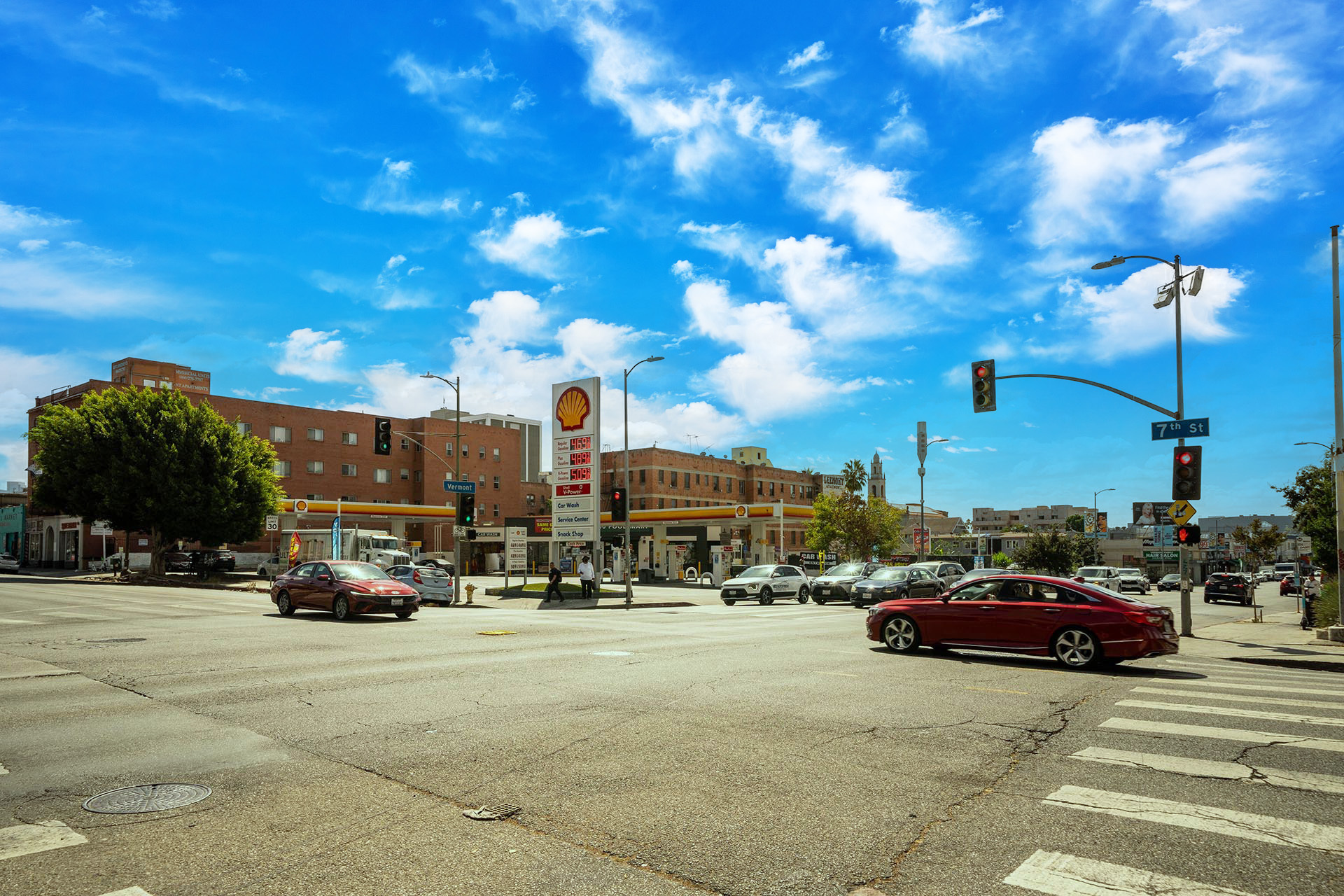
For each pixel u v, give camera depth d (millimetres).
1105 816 5332
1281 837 4949
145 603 26812
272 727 7910
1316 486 31188
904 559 67750
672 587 48344
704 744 7234
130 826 5133
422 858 4613
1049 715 8617
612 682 10531
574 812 5398
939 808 5508
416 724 7992
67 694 9664
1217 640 19141
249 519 45812
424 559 54656
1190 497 20094
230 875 4379
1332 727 8078
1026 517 168875
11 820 5250
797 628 19797
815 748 7098
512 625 19484
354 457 73625
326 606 20953
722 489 88438
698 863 4555
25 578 47562
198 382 70188
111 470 42594
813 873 4430
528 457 107938
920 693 9883
